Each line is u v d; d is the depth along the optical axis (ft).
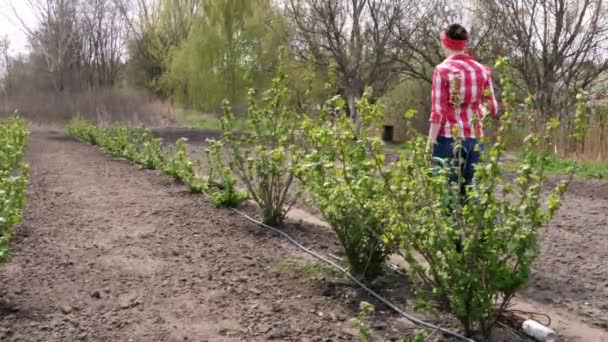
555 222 22.98
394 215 11.62
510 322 11.96
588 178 35.76
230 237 19.12
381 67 82.12
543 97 57.26
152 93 127.85
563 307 13.37
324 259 16.22
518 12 60.18
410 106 86.89
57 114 107.86
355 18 80.07
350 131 13.50
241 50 88.89
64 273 15.30
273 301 13.46
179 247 17.94
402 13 79.15
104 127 67.82
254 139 20.40
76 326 11.99
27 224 20.67
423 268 11.28
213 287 14.39
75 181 32.19
